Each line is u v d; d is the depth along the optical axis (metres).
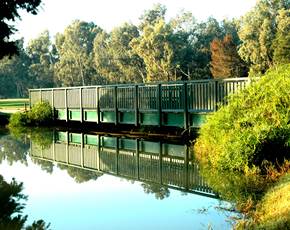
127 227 7.82
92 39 101.94
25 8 20.89
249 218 7.57
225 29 87.19
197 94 17.25
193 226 7.63
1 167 14.38
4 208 9.27
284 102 11.29
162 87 18.95
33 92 29.83
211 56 70.94
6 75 102.19
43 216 8.65
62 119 26.94
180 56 72.75
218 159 11.71
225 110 12.53
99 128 24.47
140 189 10.73
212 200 9.16
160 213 8.57
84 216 8.57
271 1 63.97
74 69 94.56
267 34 59.88
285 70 12.51
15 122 28.61
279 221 6.54
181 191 10.26
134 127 22.28
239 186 9.77
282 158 10.77
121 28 85.38
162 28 73.38
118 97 21.67
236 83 15.59
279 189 8.49
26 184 11.63
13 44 21.19
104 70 88.31
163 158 14.93
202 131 13.96
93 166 14.28
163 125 19.14
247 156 10.86
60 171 13.52
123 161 14.96
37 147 19.09
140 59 82.44
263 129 10.85
